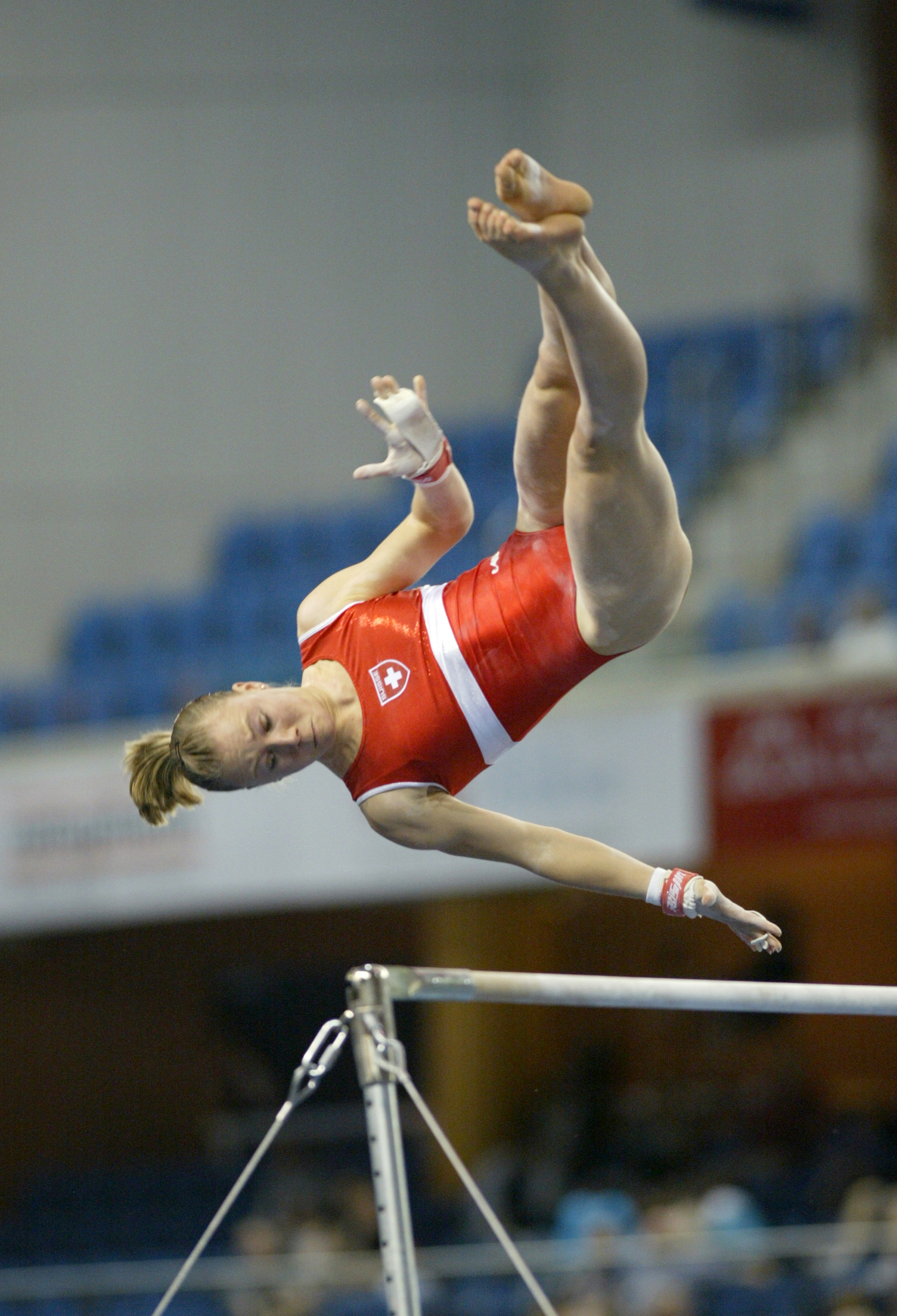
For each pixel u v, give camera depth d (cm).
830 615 3762
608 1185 3559
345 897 3597
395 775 1255
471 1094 4403
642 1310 2434
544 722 3412
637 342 1151
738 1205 3078
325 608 1330
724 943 4762
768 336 4869
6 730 4356
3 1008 4731
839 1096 4562
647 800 3316
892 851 4369
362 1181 3872
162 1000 4834
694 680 3356
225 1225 4103
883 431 4541
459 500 1353
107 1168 4709
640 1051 4788
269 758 1241
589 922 4884
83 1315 2481
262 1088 4775
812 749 3177
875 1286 2389
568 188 1135
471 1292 2547
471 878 3494
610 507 1180
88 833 3825
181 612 4881
